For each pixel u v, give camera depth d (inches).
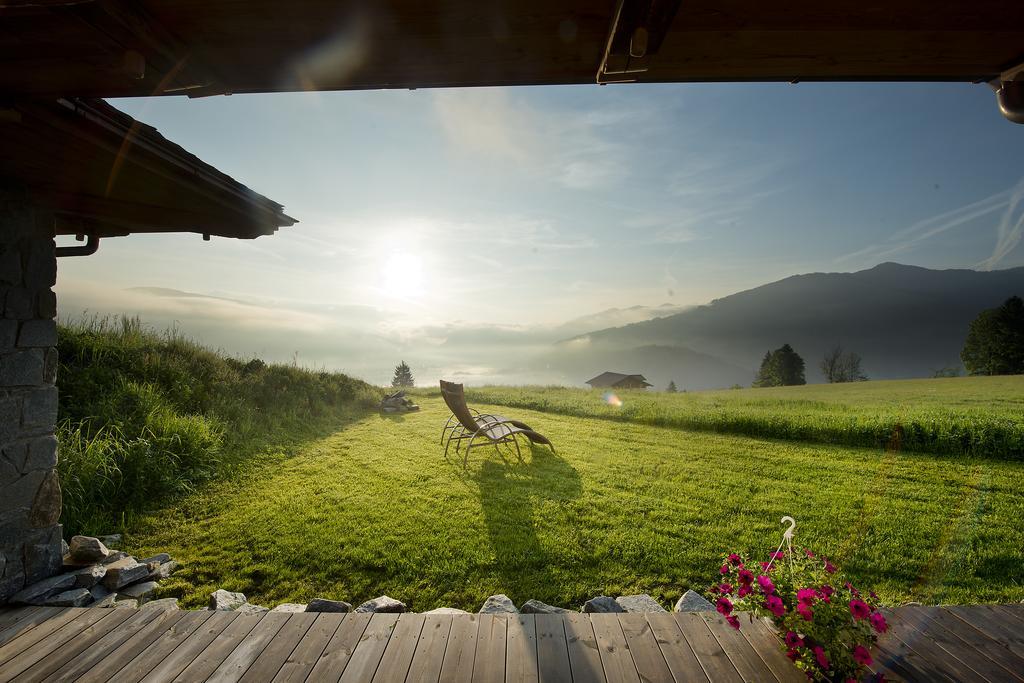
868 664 73.9
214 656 80.7
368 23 54.7
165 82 65.3
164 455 190.4
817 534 161.5
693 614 95.3
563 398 468.1
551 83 69.0
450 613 96.3
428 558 136.9
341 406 374.0
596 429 336.5
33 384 105.5
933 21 54.8
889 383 984.3
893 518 176.7
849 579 134.0
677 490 202.8
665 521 167.9
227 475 204.8
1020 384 816.3
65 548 125.4
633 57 57.3
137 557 135.8
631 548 144.9
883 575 136.9
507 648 83.8
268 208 130.3
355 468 224.4
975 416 317.4
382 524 159.3
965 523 173.0
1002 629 89.2
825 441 308.7
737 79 67.3
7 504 99.6
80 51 56.4
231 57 60.8
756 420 327.6
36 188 105.7
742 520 171.2
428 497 186.2
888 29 55.9
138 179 101.1
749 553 144.9
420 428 321.4
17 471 101.8
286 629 89.2
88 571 111.5
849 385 991.0
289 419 297.9
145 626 90.0
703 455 266.7
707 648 84.0
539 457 254.1
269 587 122.0
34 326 105.8
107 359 244.4
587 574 129.7
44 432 108.3
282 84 67.5
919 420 299.9
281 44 58.2
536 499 185.6
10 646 83.0
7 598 98.6
